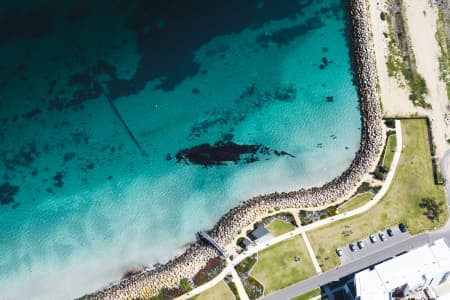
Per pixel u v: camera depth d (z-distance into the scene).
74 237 115.81
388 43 133.25
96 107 131.38
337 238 108.38
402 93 126.38
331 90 131.50
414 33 134.62
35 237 116.31
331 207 112.12
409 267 98.19
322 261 105.88
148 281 105.88
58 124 129.62
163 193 119.94
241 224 110.69
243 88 133.38
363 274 97.50
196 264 106.88
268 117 128.88
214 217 115.81
